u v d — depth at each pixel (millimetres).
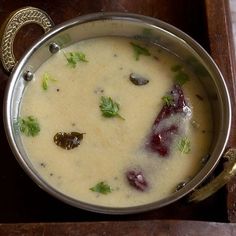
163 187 401
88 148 409
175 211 410
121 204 393
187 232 366
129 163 406
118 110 421
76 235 362
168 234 365
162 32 436
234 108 424
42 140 410
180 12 478
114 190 398
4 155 425
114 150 409
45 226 364
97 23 434
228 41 442
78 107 421
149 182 402
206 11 449
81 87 429
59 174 400
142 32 442
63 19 468
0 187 417
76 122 416
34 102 423
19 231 362
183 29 474
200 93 434
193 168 409
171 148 413
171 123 420
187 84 437
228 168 367
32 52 420
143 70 439
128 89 430
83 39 445
